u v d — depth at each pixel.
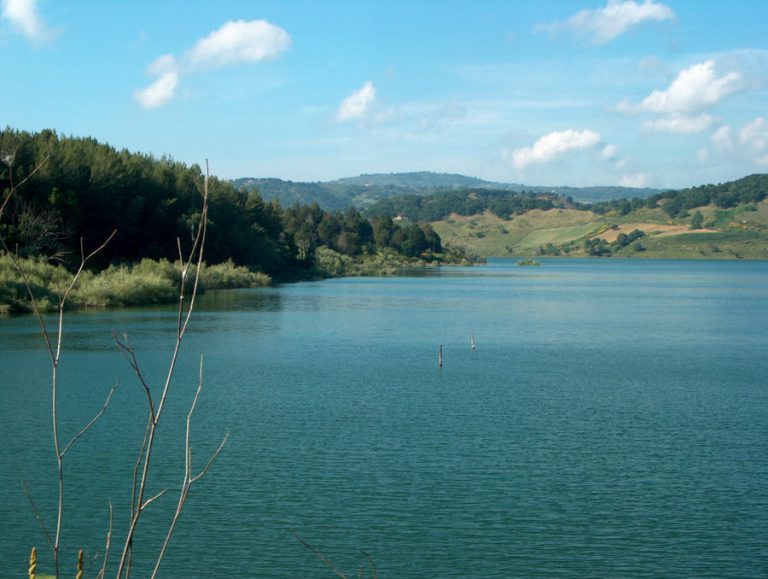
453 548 22.27
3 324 71.44
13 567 21.09
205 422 35.78
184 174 133.88
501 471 29.02
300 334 69.81
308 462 29.91
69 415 36.50
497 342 66.75
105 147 130.88
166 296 99.62
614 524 24.05
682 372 51.59
